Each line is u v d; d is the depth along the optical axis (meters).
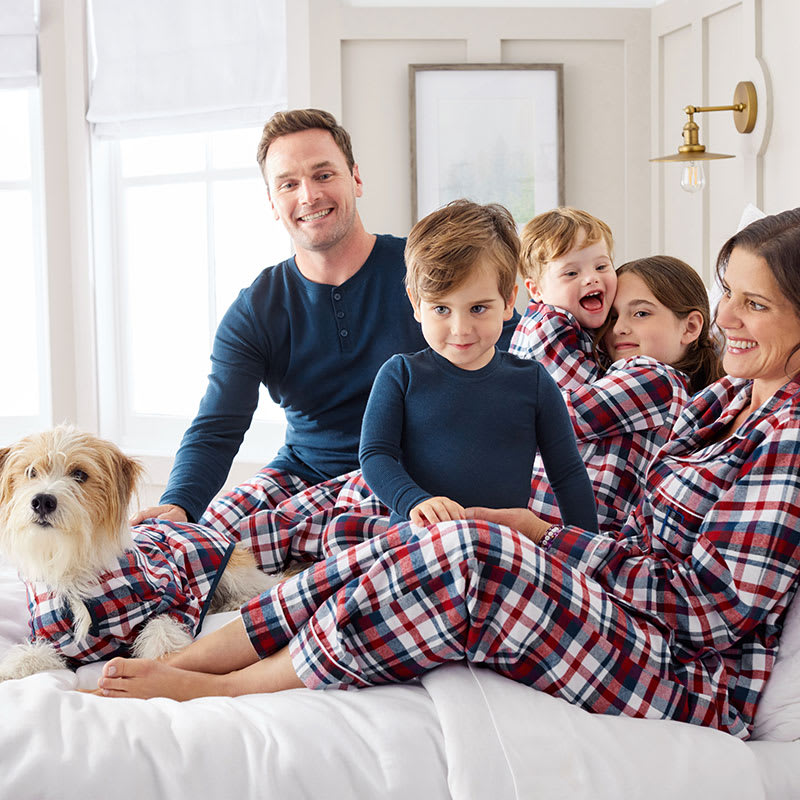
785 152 2.63
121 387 3.57
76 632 1.46
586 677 1.29
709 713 1.32
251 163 3.39
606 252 1.97
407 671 1.32
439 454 1.55
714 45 2.95
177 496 1.93
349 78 3.19
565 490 1.59
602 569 1.39
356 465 2.13
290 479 2.17
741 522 1.31
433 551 1.26
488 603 1.26
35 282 3.57
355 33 3.14
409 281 1.60
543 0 3.29
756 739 1.35
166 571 1.57
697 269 3.07
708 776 1.21
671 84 3.19
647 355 1.90
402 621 1.28
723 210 2.96
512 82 3.18
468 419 1.55
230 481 3.29
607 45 3.23
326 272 2.12
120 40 3.35
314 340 2.13
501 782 1.17
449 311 1.54
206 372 3.50
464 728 1.21
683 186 2.72
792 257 1.32
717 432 1.51
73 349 3.43
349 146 2.14
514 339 2.07
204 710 1.25
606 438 1.76
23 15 3.35
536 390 1.59
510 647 1.28
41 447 1.49
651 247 3.29
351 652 1.30
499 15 3.18
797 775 1.26
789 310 1.34
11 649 1.50
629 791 1.19
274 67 3.20
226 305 3.46
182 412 3.53
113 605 1.46
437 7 3.17
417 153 3.18
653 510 1.46
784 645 1.36
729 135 2.89
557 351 1.92
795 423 1.30
